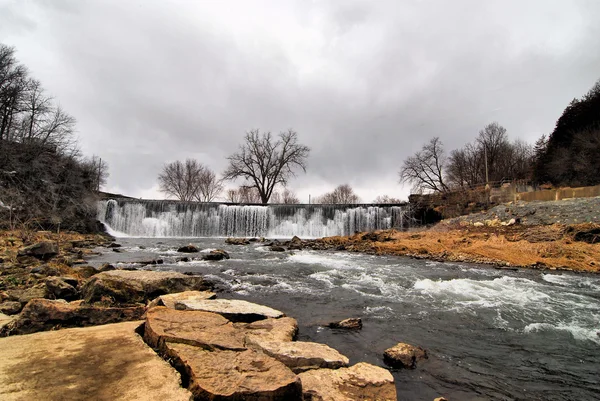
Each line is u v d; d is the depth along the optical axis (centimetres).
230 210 3381
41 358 311
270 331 479
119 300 641
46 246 1122
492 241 1745
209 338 363
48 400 236
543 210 2120
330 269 1240
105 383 267
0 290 689
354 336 547
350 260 1511
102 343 355
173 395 255
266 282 973
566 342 546
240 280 991
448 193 2938
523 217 2145
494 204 2688
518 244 1634
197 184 6481
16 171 2466
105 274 695
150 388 263
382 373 370
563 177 3741
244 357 324
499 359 475
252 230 3378
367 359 458
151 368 299
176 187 6388
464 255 1562
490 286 957
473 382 405
